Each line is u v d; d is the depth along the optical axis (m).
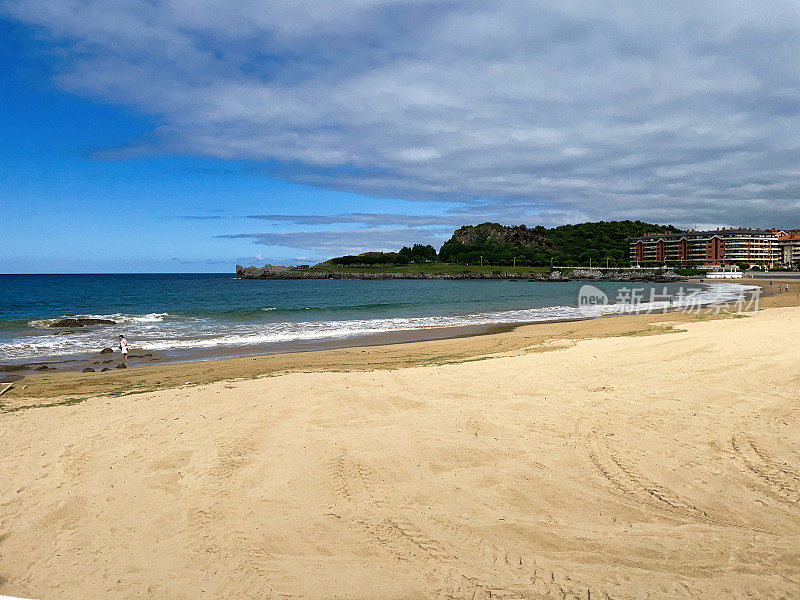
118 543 4.14
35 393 10.51
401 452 5.73
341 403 7.71
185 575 3.69
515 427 6.51
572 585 3.43
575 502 4.56
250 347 18.27
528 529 4.13
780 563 3.59
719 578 3.45
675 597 3.27
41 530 4.37
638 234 182.75
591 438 6.09
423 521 4.30
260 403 7.88
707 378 8.85
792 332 13.69
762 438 5.93
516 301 45.84
